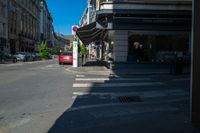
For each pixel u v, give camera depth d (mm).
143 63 23625
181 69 19578
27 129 6676
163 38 23969
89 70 22531
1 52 44594
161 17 23312
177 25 23578
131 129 6609
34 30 103875
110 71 21562
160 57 24000
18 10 78000
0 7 61062
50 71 22703
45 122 7258
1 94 11164
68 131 6488
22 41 82875
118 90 12398
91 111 8492
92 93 11578
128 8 22875
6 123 7191
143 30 23562
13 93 11406
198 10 6449
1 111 8438
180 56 24031
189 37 24000
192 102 6883
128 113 8266
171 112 8398
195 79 6695
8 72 21484
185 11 23188
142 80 15852
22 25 83750
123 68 23453
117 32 23516
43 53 78688
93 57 55688
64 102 9773
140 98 10695
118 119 7555
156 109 8812
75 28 26172
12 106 9094
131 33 23609
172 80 16031
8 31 67812
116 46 23531
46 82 14891
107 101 10078
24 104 9398
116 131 6465
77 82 14867
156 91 12219
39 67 28938
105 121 7344
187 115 7984
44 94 11227
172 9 23125
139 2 22953
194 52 6652
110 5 22844
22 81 15305
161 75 19062
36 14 108062
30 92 11656
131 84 14195
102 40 35688
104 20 23141
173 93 11781
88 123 7156
